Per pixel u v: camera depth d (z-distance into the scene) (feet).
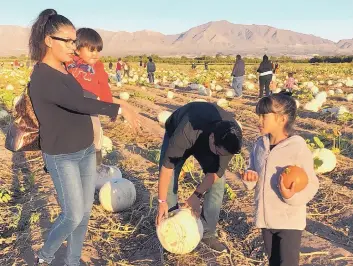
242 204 19.16
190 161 23.17
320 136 30.04
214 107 13.11
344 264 14.12
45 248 12.66
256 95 65.41
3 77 95.91
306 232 16.57
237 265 14.25
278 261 10.96
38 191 21.39
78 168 12.24
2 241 16.22
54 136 11.57
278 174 10.79
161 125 38.68
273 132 10.83
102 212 18.78
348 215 18.20
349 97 56.34
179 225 14.16
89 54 14.62
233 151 11.55
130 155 27.91
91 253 15.33
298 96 57.67
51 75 11.04
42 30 11.02
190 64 224.12
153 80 93.45
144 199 20.08
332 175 23.72
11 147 11.85
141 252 15.42
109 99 15.97
